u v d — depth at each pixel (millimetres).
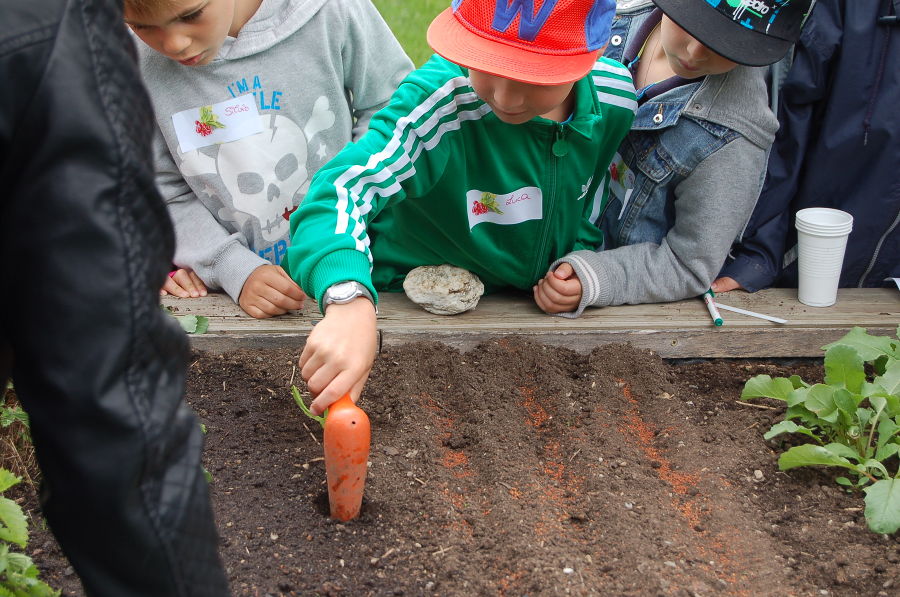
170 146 2797
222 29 2467
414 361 2459
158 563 1013
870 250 2904
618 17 2801
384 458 2080
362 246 1964
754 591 1719
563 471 2082
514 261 2711
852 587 1757
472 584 1716
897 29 2629
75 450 961
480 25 2072
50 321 944
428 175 2391
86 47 951
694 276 2691
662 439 2219
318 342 1761
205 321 2361
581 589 1678
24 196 932
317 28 2814
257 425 2229
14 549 1784
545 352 2510
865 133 2713
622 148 2762
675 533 1869
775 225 2904
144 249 986
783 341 2654
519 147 2451
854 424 2121
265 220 2895
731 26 2303
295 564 1762
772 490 2066
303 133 2887
